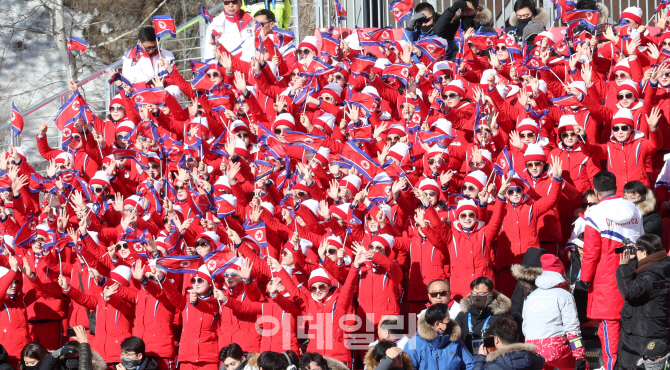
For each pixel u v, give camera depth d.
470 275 30.11
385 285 30.41
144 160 38.16
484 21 43.72
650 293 24.28
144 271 32.22
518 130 34.25
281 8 50.50
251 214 33.28
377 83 39.91
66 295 35.59
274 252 33.78
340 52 41.66
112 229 35.88
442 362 24.11
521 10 42.47
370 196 32.91
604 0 47.03
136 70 43.53
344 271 30.94
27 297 34.84
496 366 22.09
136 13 80.81
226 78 42.44
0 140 71.50
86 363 26.66
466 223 30.14
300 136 37.06
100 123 43.09
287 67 44.31
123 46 79.94
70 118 40.94
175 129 41.25
